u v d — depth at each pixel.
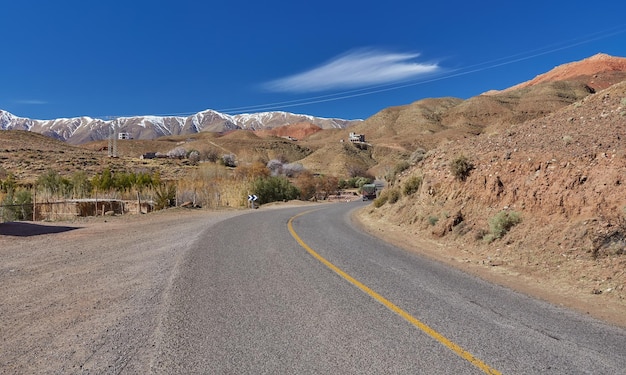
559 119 14.76
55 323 5.02
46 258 9.37
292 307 5.60
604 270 7.39
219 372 3.68
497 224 10.64
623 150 9.59
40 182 34.09
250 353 4.08
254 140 159.62
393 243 12.38
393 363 3.86
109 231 14.56
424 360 3.92
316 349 4.18
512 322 5.06
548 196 10.30
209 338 4.48
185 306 5.63
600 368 3.80
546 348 4.25
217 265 8.45
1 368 3.81
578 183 9.80
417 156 23.88
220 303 5.78
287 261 8.95
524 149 12.82
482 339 4.47
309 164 125.00
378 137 191.12
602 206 8.83
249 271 7.91
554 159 11.09
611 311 5.74
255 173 59.56
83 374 3.67
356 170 106.88
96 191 30.55
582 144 11.07
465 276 7.75
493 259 9.42
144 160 88.00
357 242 12.29
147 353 4.10
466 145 17.33
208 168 57.75
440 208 14.38
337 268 8.23
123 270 8.09
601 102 14.43
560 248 8.71
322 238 13.04
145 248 10.83
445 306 5.69
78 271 8.02
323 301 5.89
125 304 5.78
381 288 6.65
